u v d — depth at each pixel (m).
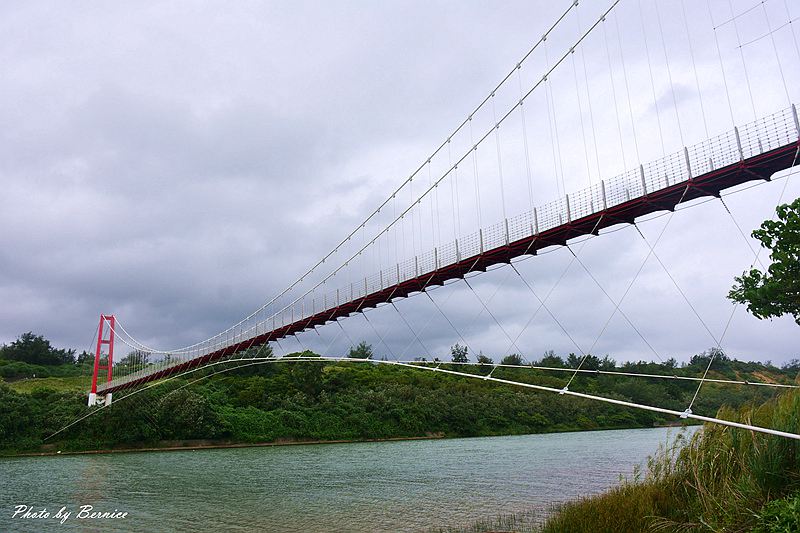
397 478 39.50
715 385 54.78
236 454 59.53
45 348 106.62
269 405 76.81
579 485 34.12
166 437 66.62
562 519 17.05
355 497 31.45
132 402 66.56
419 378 93.50
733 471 14.69
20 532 24.23
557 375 76.25
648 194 24.14
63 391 73.62
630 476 36.84
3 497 33.38
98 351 85.25
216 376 83.81
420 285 36.56
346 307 42.88
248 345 56.09
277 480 39.44
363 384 88.31
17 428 61.50
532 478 37.75
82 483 39.09
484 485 34.97
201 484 37.88
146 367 73.44
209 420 69.12
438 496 31.11
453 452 58.41
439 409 83.19
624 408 93.94
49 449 61.28
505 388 94.94
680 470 16.45
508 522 22.73
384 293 39.31
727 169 21.58
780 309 16.22
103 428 65.06
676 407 53.25
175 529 24.17
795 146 19.67
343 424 76.62
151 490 35.50
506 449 60.66
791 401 14.21
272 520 25.48
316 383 83.00
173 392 69.94
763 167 21.02
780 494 12.57
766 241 16.56
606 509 16.33
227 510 28.27
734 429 15.28
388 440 76.69
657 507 15.60
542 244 29.11
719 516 13.31
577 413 91.75
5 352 102.81
